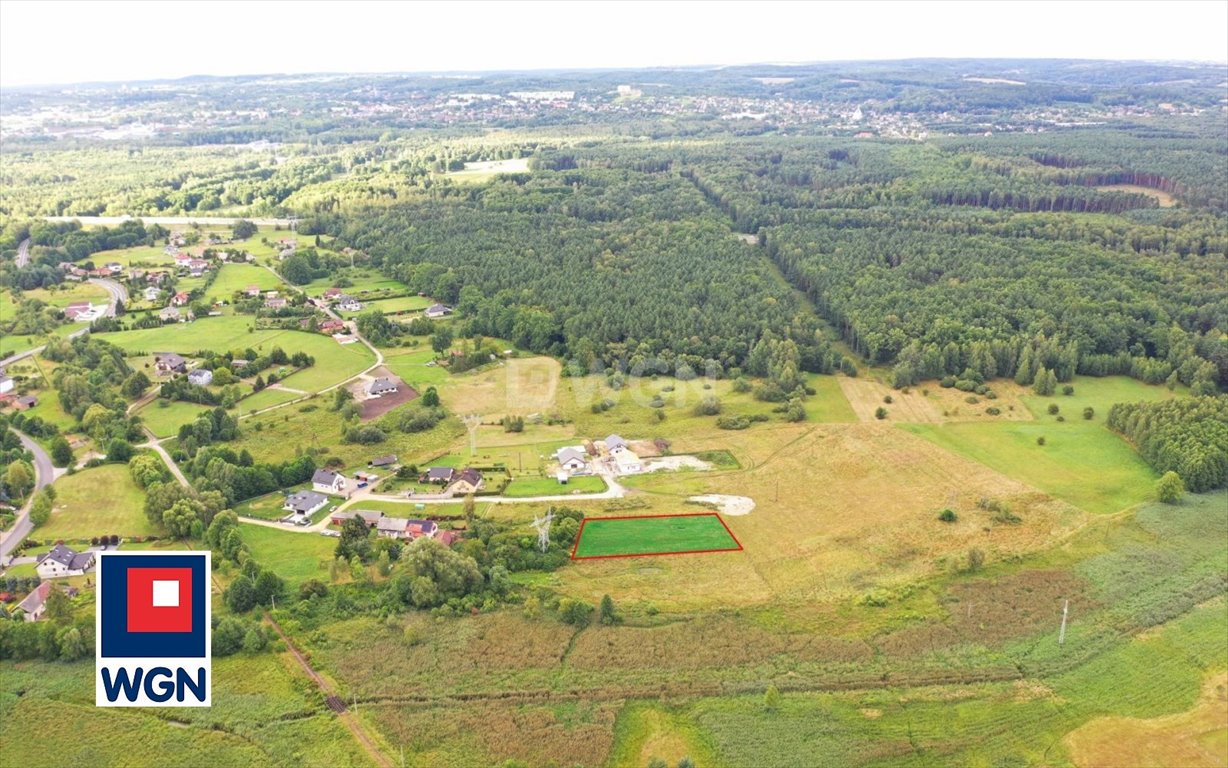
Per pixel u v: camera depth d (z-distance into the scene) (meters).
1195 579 119.75
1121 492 146.00
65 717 94.62
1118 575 120.81
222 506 138.88
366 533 130.62
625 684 100.12
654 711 96.31
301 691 98.88
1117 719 95.38
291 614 112.56
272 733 92.62
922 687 99.81
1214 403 165.38
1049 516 137.75
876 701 97.50
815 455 161.62
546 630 109.44
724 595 117.50
